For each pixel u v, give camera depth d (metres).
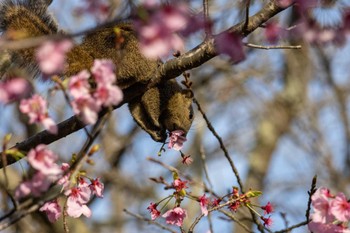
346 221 7.28
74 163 6.67
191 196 8.70
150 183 21.52
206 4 7.12
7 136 6.74
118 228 20.81
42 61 5.69
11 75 6.93
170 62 9.81
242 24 8.67
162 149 9.41
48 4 11.62
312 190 8.53
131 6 6.31
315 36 6.65
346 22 6.57
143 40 5.55
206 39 8.40
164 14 5.52
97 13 6.68
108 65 6.51
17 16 11.33
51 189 6.68
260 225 9.55
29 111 6.45
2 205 15.04
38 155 6.42
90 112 6.44
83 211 7.69
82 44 11.30
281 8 8.61
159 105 11.42
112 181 20.56
